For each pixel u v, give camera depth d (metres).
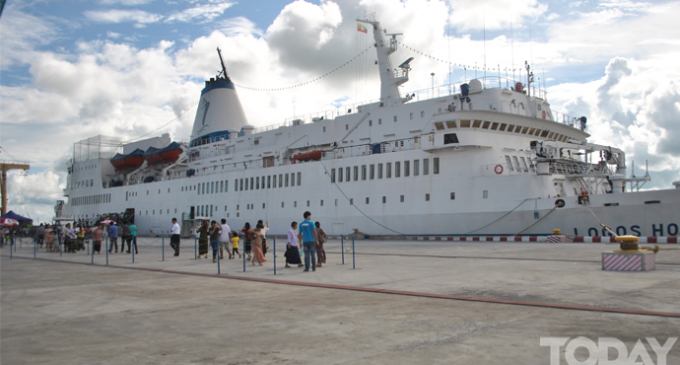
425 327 7.37
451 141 33.16
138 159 64.50
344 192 39.88
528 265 16.12
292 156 47.34
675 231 25.50
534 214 30.17
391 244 30.98
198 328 7.57
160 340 6.85
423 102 38.06
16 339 7.00
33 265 20.31
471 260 18.56
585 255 19.28
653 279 11.85
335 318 8.16
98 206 71.25
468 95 35.47
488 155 33.12
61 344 6.68
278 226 44.97
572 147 31.56
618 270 13.85
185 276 15.23
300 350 6.23
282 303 9.73
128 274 16.06
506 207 31.22
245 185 48.72
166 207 58.38
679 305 8.58
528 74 38.47
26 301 10.45
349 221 39.28
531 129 36.00
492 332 6.96
